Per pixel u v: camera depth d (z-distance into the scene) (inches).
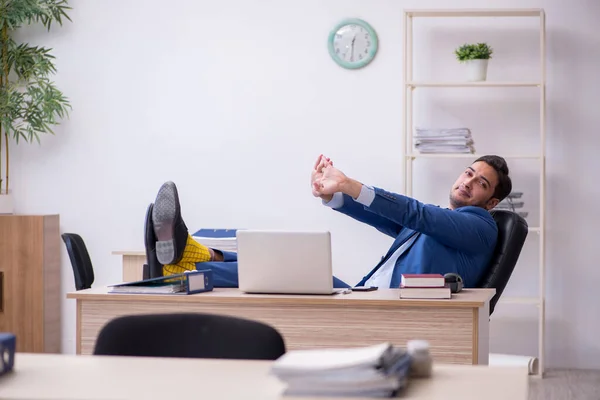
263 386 62.6
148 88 238.2
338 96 229.5
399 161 227.3
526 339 222.1
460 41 225.0
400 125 227.3
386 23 227.3
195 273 138.0
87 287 182.5
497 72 224.2
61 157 242.7
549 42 221.9
